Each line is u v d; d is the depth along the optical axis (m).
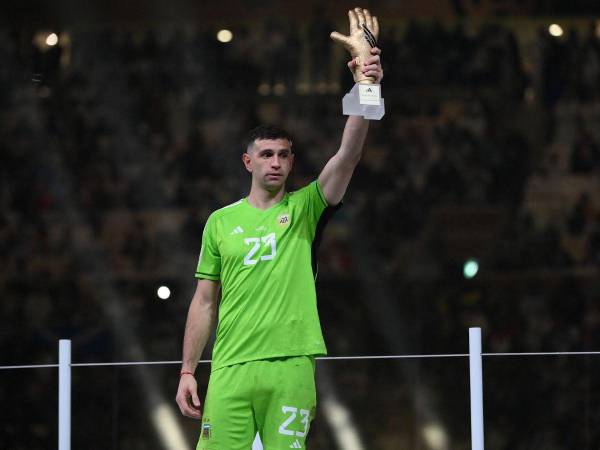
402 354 36.88
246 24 43.28
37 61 42.22
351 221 39.41
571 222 40.50
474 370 14.07
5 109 41.56
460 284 38.41
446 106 42.34
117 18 42.81
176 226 39.78
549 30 43.22
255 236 10.30
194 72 42.59
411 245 39.34
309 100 42.38
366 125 9.87
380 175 40.50
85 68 42.41
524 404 17.41
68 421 14.59
